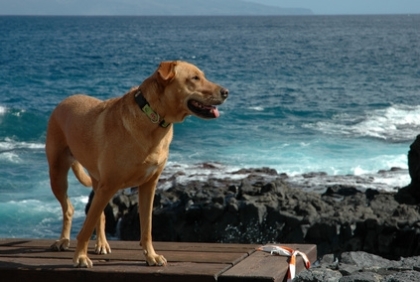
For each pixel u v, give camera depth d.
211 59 69.62
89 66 59.06
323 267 7.16
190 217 14.23
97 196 5.79
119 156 5.66
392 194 15.31
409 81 48.91
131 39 112.62
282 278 5.58
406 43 100.56
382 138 25.81
